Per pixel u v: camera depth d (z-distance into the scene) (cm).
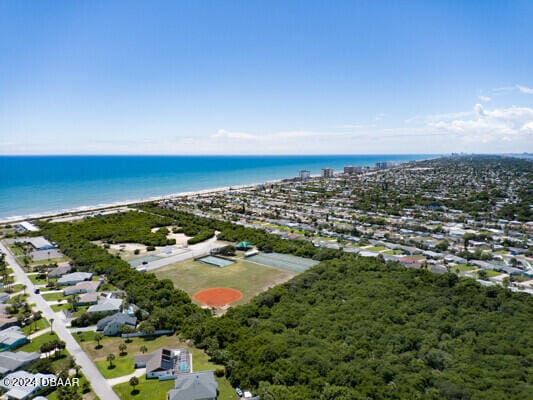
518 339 8550
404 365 7588
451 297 11000
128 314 10156
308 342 8412
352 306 10444
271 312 10438
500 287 11438
